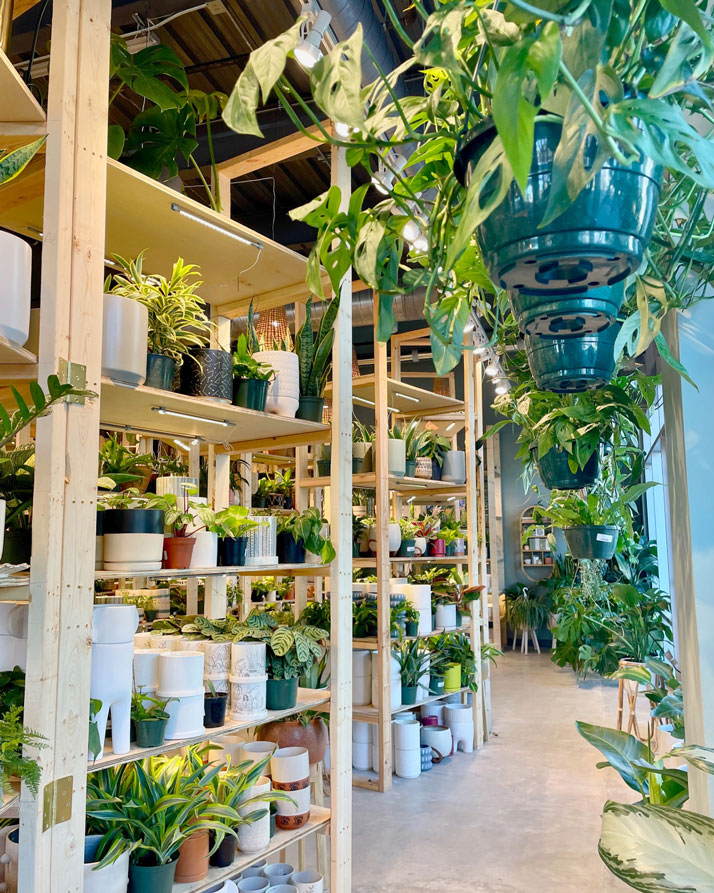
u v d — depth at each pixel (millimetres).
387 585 4691
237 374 2551
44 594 1671
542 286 920
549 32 658
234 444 3145
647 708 6668
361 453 4961
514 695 7469
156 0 4152
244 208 7207
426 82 1160
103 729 1938
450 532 5680
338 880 2631
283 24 4605
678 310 1540
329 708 2789
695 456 1522
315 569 2963
